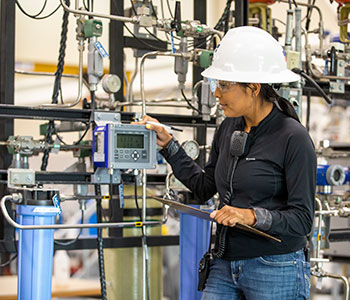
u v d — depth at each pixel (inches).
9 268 171.2
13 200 95.8
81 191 120.3
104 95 191.8
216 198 132.6
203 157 141.8
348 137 203.6
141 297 136.2
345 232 149.9
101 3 183.5
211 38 141.6
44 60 185.8
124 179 114.8
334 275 130.3
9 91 122.1
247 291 83.3
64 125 139.4
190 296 124.3
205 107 124.4
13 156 117.1
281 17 204.4
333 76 138.3
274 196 82.7
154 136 101.7
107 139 99.0
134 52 155.7
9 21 122.0
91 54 111.3
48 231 96.1
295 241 82.0
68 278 179.5
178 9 117.0
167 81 203.8
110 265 135.7
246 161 83.5
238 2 124.1
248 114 84.6
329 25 209.0
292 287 81.8
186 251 124.7
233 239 83.5
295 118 85.4
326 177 136.9
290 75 87.0
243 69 84.2
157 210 139.8
